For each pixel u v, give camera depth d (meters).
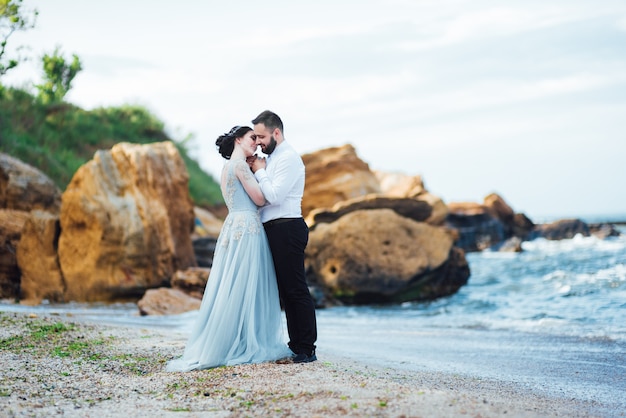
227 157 6.80
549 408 5.15
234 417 4.50
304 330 6.42
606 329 10.71
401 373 6.66
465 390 5.74
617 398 5.92
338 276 17.44
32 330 7.83
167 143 18.80
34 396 5.04
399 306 16.91
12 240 16.23
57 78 31.55
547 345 9.41
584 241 32.91
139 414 4.61
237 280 6.42
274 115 6.56
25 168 17.94
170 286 16.62
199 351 6.30
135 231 16.09
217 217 30.89
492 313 14.09
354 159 25.69
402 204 21.20
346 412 4.41
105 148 29.80
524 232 34.00
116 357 6.64
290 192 6.50
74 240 15.73
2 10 13.31
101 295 15.70
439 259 17.72
